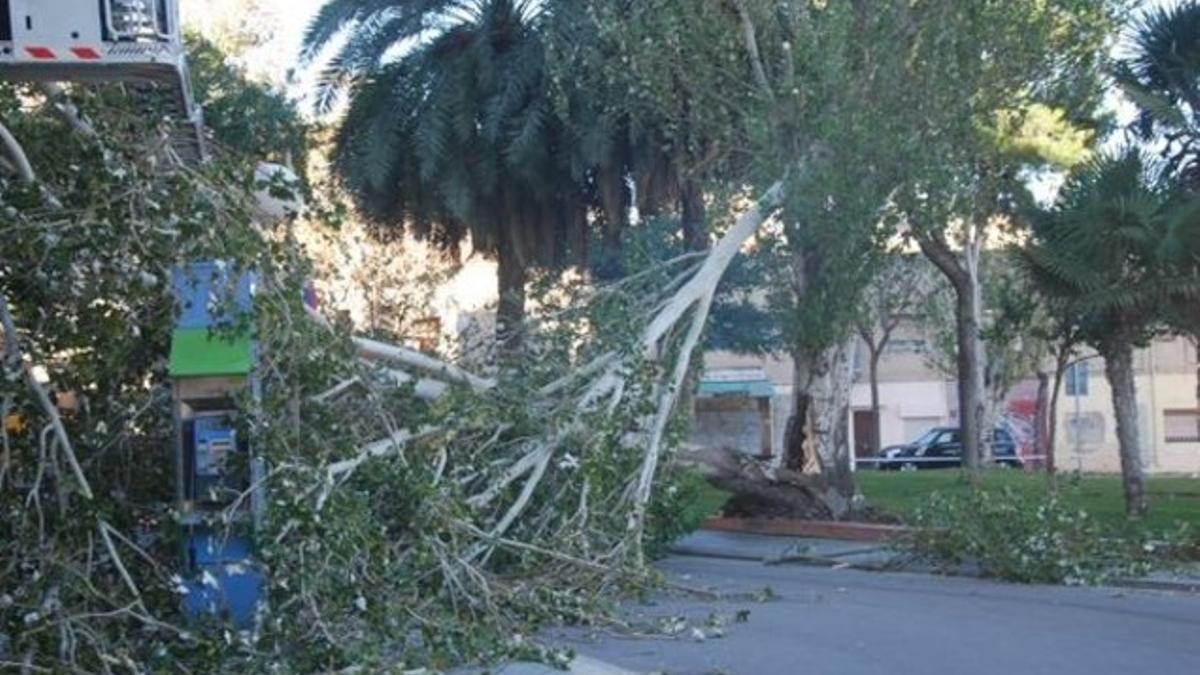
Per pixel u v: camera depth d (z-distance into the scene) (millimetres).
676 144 22281
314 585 10258
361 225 28234
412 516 11938
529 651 11133
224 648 9766
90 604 9594
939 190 20156
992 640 12312
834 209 19797
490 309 24812
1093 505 21844
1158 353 53594
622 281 17828
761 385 53688
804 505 22750
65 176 10547
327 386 11945
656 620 13195
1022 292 23406
